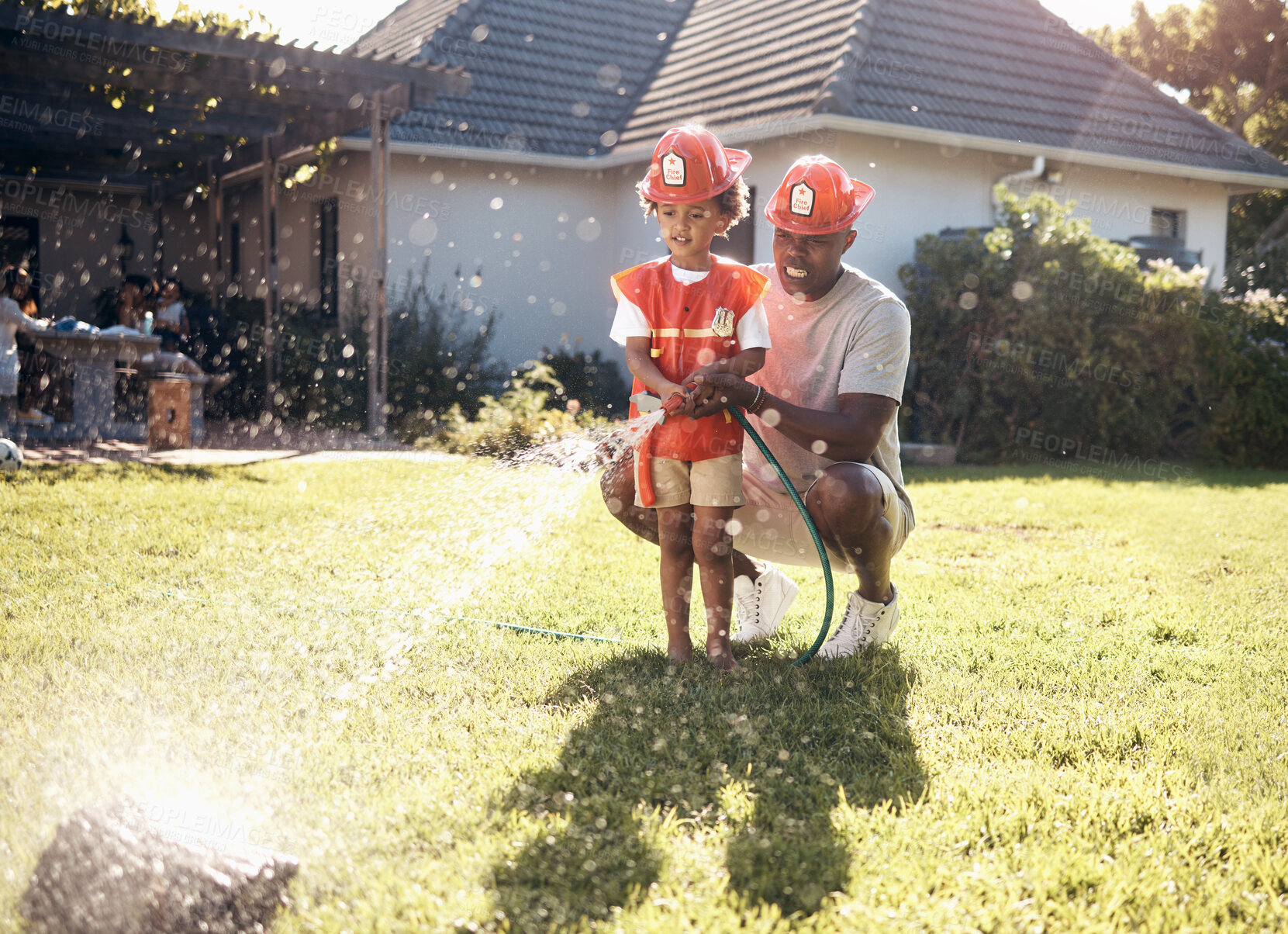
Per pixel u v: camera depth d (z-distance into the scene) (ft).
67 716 7.64
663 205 8.94
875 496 9.26
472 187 39.99
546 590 12.46
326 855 5.80
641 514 10.24
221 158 43.96
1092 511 20.53
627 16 49.03
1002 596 13.03
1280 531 18.34
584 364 41.09
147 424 27.35
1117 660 10.25
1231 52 79.36
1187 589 13.71
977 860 6.02
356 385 35.37
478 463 23.39
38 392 31.96
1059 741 7.92
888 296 9.62
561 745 7.52
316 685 8.67
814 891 5.65
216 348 37.91
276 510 16.97
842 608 12.30
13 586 11.44
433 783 6.73
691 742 7.69
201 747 7.18
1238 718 8.61
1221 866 6.10
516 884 5.62
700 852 6.03
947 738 8.07
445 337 39.17
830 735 8.01
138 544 13.94
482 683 8.87
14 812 6.09
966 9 41.81
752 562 10.81
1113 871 5.95
